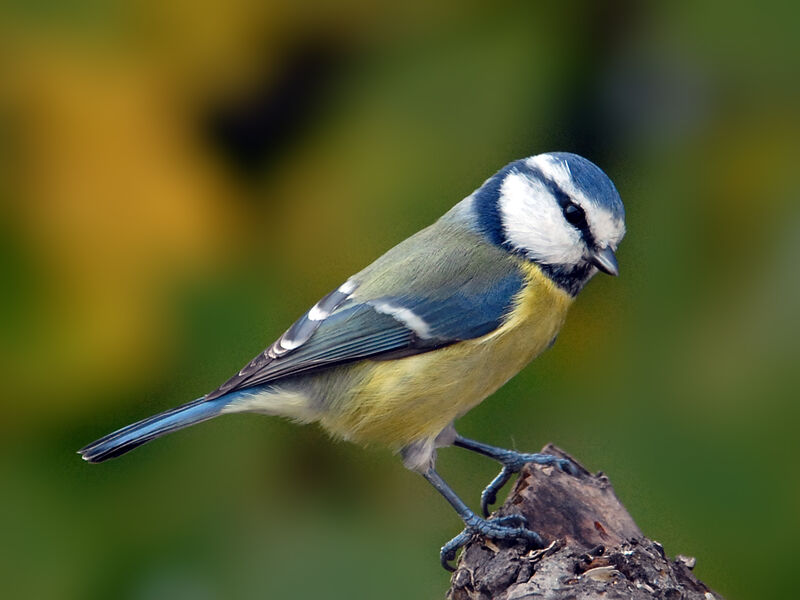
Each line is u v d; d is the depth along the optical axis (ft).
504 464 10.43
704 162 10.44
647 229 10.43
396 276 10.42
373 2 10.47
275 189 10.46
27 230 10.39
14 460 10.36
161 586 10.36
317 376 10.42
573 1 10.46
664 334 10.41
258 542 10.39
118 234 10.41
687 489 10.37
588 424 10.42
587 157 10.48
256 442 10.41
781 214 10.42
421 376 10.41
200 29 10.45
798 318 10.38
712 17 10.44
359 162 10.46
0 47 10.41
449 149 10.46
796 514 10.36
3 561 10.34
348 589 10.39
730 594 10.36
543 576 10.24
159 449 10.39
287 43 10.47
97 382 10.37
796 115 10.44
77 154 10.41
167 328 10.39
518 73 10.46
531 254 10.43
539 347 10.43
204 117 10.45
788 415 10.36
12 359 10.37
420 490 10.49
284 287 10.44
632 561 10.24
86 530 10.35
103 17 10.43
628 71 10.46
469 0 10.47
